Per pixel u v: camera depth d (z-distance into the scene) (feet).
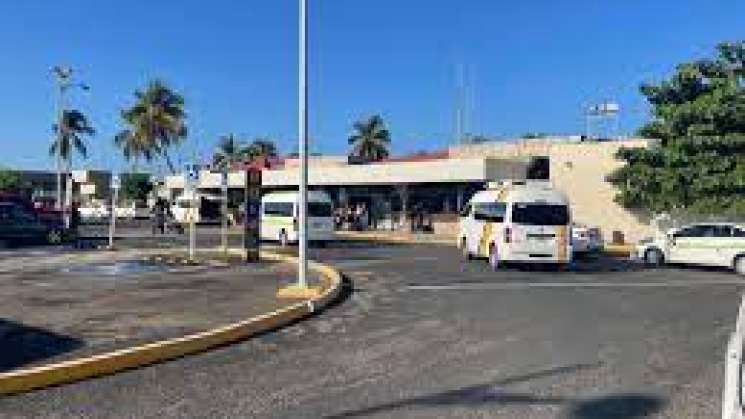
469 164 165.78
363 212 197.16
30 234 135.03
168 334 44.70
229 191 247.70
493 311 57.52
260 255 106.42
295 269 87.45
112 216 126.52
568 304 61.62
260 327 48.62
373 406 31.24
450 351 42.47
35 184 410.11
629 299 65.10
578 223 131.44
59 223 139.95
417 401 31.96
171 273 82.38
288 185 210.79
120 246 130.82
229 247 129.70
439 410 30.63
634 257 112.37
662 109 132.26
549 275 87.35
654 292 70.59
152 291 65.77
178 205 236.84
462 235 107.45
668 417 29.63
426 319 53.78
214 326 47.50
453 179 168.96
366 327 50.52
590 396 32.73
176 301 59.31
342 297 65.62
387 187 200.03
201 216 238.68
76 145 344.69
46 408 31.01
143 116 316.81
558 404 31.48
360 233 182.91
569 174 150.71
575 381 35.42
